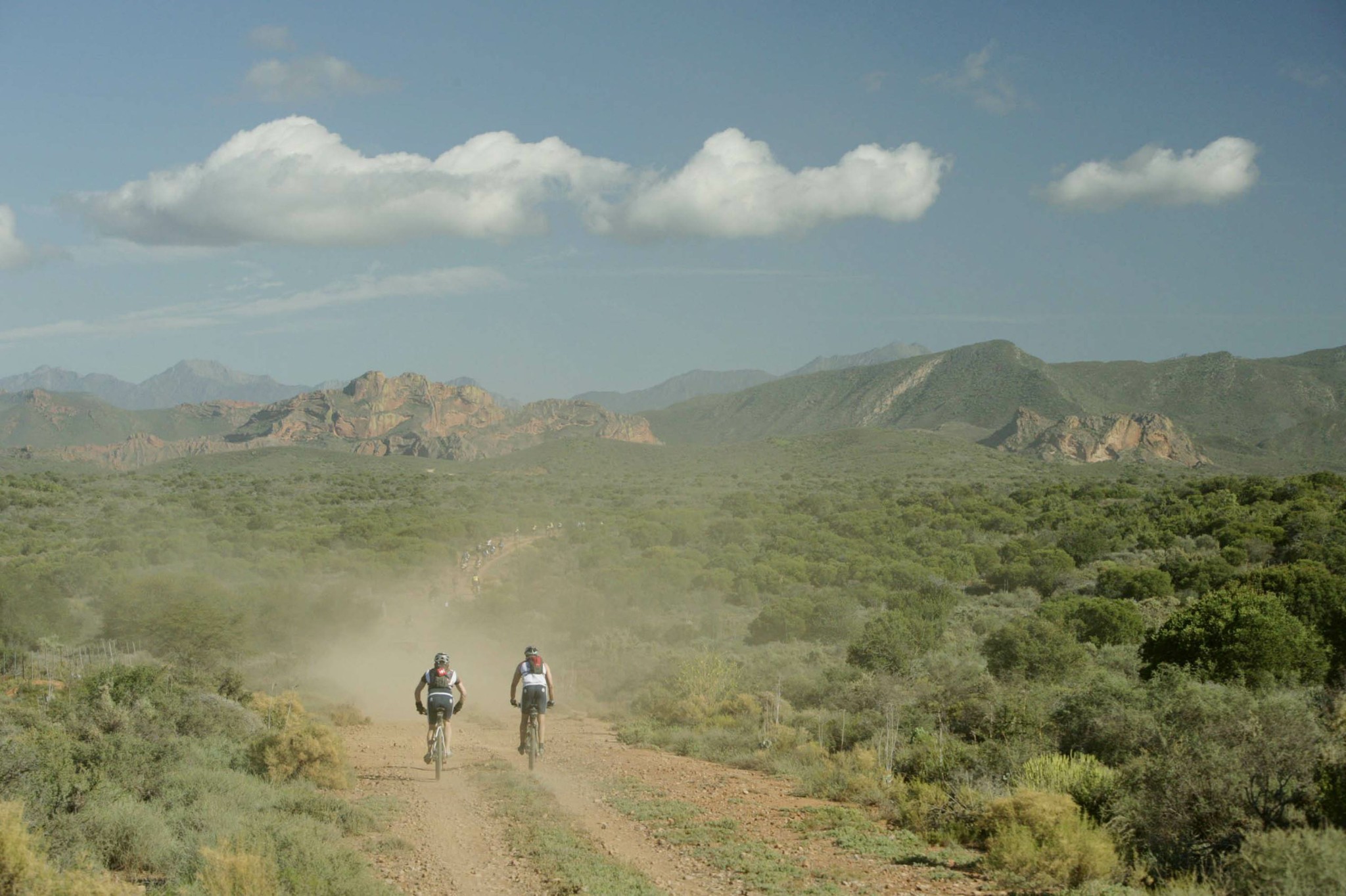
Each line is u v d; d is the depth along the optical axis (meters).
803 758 17.03
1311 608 35.41
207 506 127.50
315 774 13.67
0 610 44.09
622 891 8.14
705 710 25.38
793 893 8.28
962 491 137.50
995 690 19.73
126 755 11.35
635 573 74.38
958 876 8.91
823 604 53.06
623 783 14.80
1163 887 8.10
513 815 11.65
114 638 42.31
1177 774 9.36
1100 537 77.12
